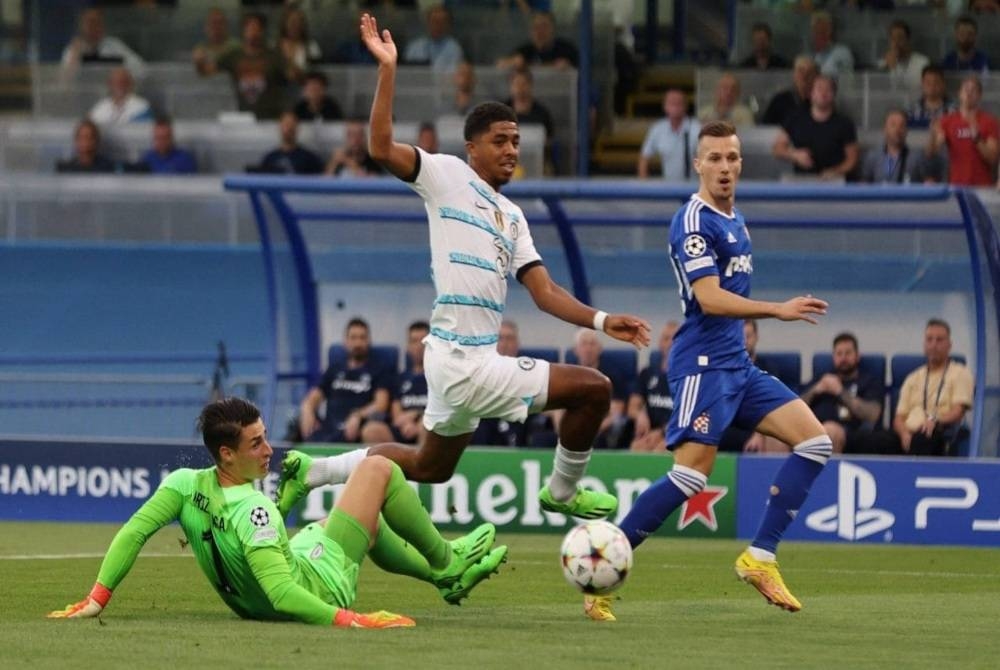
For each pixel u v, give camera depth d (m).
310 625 18.09
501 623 19.17
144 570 25.83
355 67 48.94
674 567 27.92
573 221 36.81
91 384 45.16
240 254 47.38
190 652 16.03
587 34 44.72
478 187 19.81
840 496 32.69
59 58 52.53
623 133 51.62
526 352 39.69
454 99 48.44
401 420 37.44
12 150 49.59
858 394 36.19
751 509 32.84
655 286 38.97
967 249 37.75
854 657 16.47
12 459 35.56
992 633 18.77
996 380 36.97
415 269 39.94
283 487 20.62
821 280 38.47
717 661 16.02
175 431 44.94
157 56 52.34
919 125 45.44
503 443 36.56
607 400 20.16
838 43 49.00
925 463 32.38
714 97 47.97
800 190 33.50
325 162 47.06
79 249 47.69
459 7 51.19
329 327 40.34
